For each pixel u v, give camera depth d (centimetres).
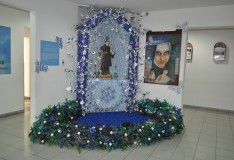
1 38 419
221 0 329
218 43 551
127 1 354
